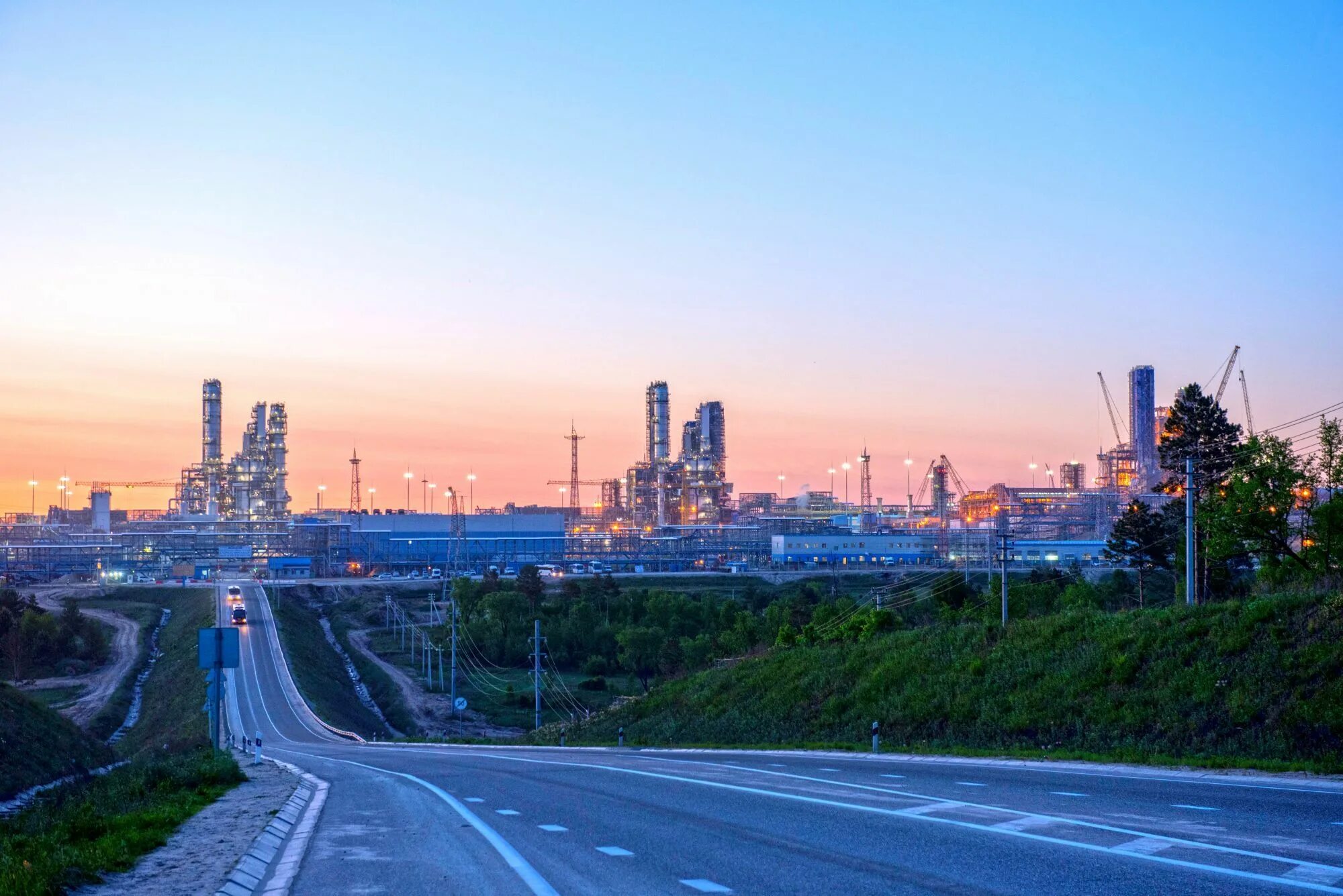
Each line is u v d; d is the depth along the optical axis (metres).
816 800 20.48
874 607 96.38
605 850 15.37
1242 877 12.09
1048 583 88.19
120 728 99.31
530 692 114.38
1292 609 33.44
